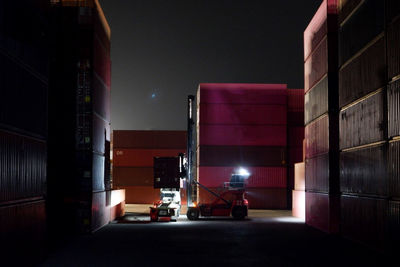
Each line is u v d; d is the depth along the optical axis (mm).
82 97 20469
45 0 14094
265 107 37906
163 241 18141
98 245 17078
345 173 18750
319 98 22172
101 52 23234
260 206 37188
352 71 17891
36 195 13031
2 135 10180
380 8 14953
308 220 24469
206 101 37906
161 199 27922
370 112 15820
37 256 13211
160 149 44312
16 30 11289
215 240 18453
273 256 14711
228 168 37312
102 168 23562
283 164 37469
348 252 15398
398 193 13398
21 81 11695
